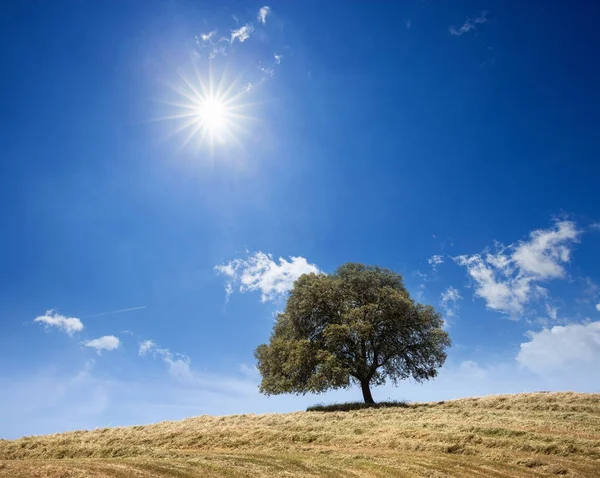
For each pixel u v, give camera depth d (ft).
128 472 50.78
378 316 145.59
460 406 127.34
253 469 56.44
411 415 109.70
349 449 77.82
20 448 85.35
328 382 138.82
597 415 101.50
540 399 126.11
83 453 76.69
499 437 79.36
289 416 115.96
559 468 61.72
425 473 58.90
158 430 102.78
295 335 156.04
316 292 152.56
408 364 152.25
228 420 114.62
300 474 55.98
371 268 160.56
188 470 54.08
